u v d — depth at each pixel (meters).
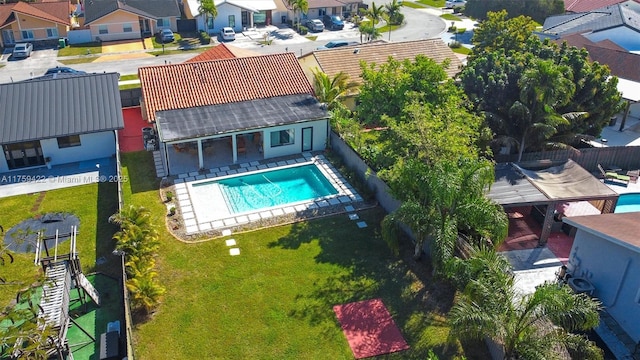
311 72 45.28
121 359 20.19
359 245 28.02
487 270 19.22
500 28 54.69
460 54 67.38
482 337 19.61
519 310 17.91
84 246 27.31
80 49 67.62
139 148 38.19
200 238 28.20
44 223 29.27
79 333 21.83
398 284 25.11
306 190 33.53
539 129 33.03
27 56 63.91
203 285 24.70
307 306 23.62
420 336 22.06
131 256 23.91
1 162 34.75
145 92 37.69
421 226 24.22
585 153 36.44
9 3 77.50
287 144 37.41
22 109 35.72
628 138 42.66
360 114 34.88
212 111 37.00
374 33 69.38
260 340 21.72
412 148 27.61
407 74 33.75
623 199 33.72
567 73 33.25
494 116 33.62
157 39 72.88
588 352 17.50
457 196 22.69
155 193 32.41
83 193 32.47
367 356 21.06
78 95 37.38
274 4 80.06
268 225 29.58
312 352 21.20
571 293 18.16
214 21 76.00
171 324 22.36
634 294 21.81
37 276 15.85
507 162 34.38
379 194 31.77
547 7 80.69
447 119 28.69
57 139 35.31
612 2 79.31
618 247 22.38
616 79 35.81
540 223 30.38
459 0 99.50
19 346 15.28
